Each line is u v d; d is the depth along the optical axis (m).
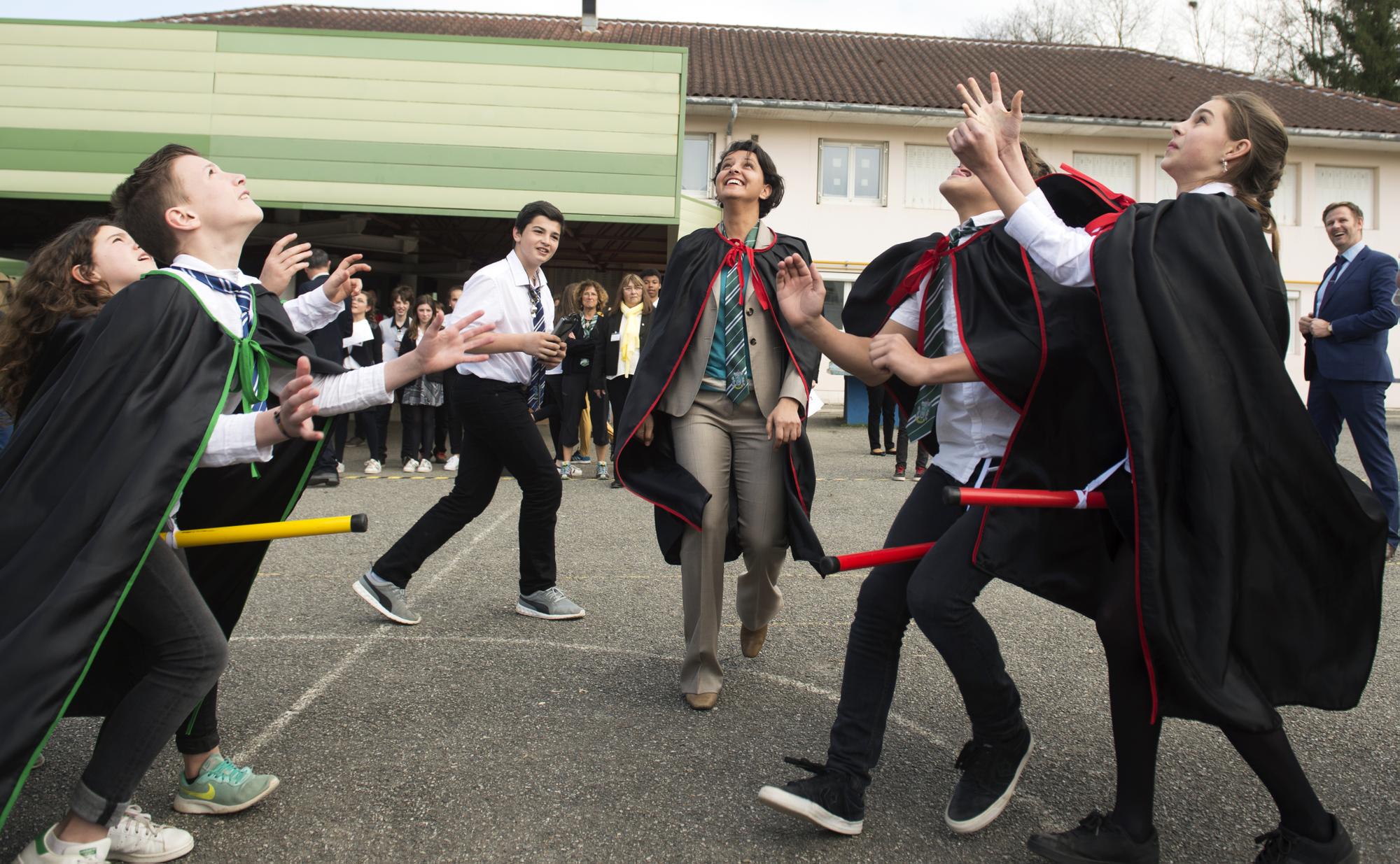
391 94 12.09
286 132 12.01
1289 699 2.25
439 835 2.53
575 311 9.29
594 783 2.84
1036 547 2.40
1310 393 6.03
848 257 18.06
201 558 2.67
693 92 17.30
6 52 11.77
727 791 2.81
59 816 2.60
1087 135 18.59
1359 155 19.12
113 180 11.86
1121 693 2.32
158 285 2.21
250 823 2.57
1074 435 2.41
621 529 6.70
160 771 2.88
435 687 3.61
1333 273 5.97
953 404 2.65
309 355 2.47
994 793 2.55
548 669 3.84
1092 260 2.20
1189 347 2.11
